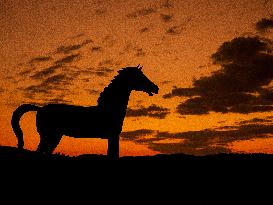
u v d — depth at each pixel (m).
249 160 9.81
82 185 8.07
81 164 9.09
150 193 7.92
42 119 9.73
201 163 9.55
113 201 7.51
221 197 7.86
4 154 9.26
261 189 8.24
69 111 9.70
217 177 8.76
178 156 10.08
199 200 7.70
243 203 7.62
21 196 7.46
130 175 8.68
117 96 9.88
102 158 9.68
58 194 7.64
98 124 9.66
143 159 9.70
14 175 8.26
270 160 9.80
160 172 8.89
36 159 9.15
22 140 9.78
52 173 8.49
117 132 9.82
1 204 7.11
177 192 8.01
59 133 9.72
